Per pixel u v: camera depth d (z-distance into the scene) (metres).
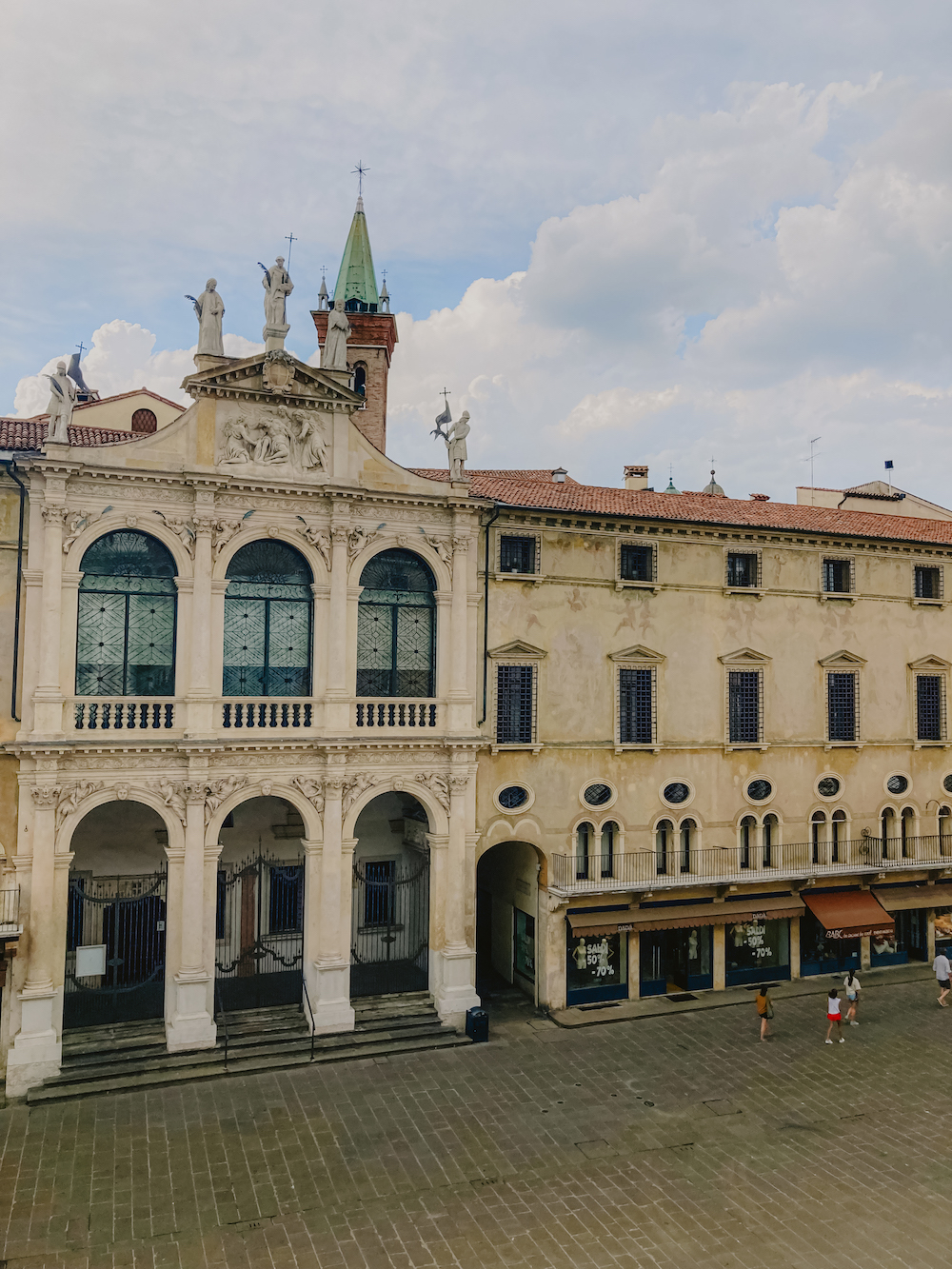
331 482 27.62
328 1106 23.09
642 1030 28.64
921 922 35.88
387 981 30.19
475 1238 17.83
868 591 35.59
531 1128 22.16
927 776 36.22
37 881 23.89
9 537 24.70
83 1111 22.53
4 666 24.47
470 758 28.94
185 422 26.31
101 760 24.84
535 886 31.03
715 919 31.28
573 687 30.98
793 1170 20.39
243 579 27.20
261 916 30.84
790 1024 29.27
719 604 33.22
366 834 32.47
